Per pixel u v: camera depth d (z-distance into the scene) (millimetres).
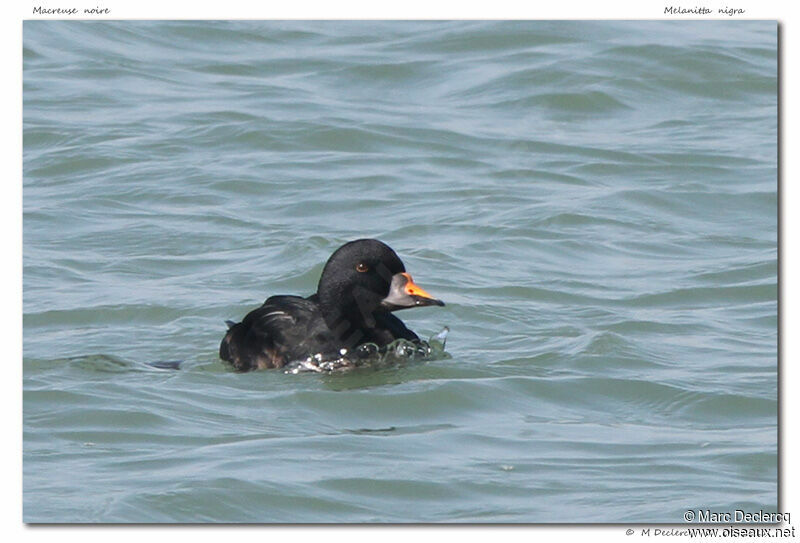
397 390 12695
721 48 25844
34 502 10078
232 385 12938
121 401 12328
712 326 15211
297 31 26938
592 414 12492
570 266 17312
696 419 12414
